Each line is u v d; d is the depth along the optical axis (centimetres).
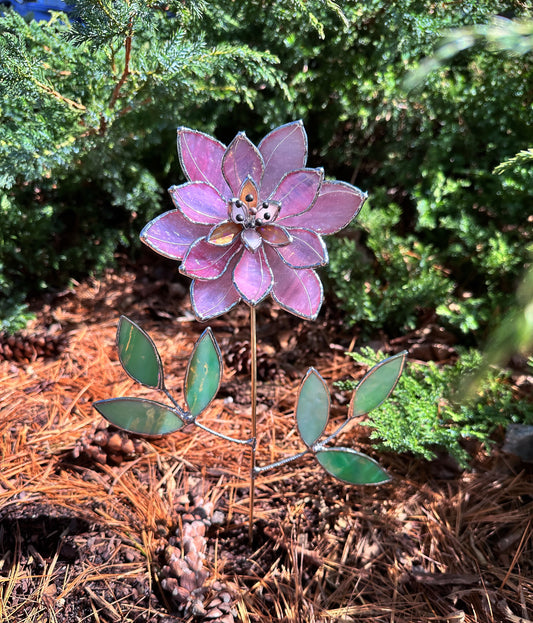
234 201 30
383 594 38
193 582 37
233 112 66
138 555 40
